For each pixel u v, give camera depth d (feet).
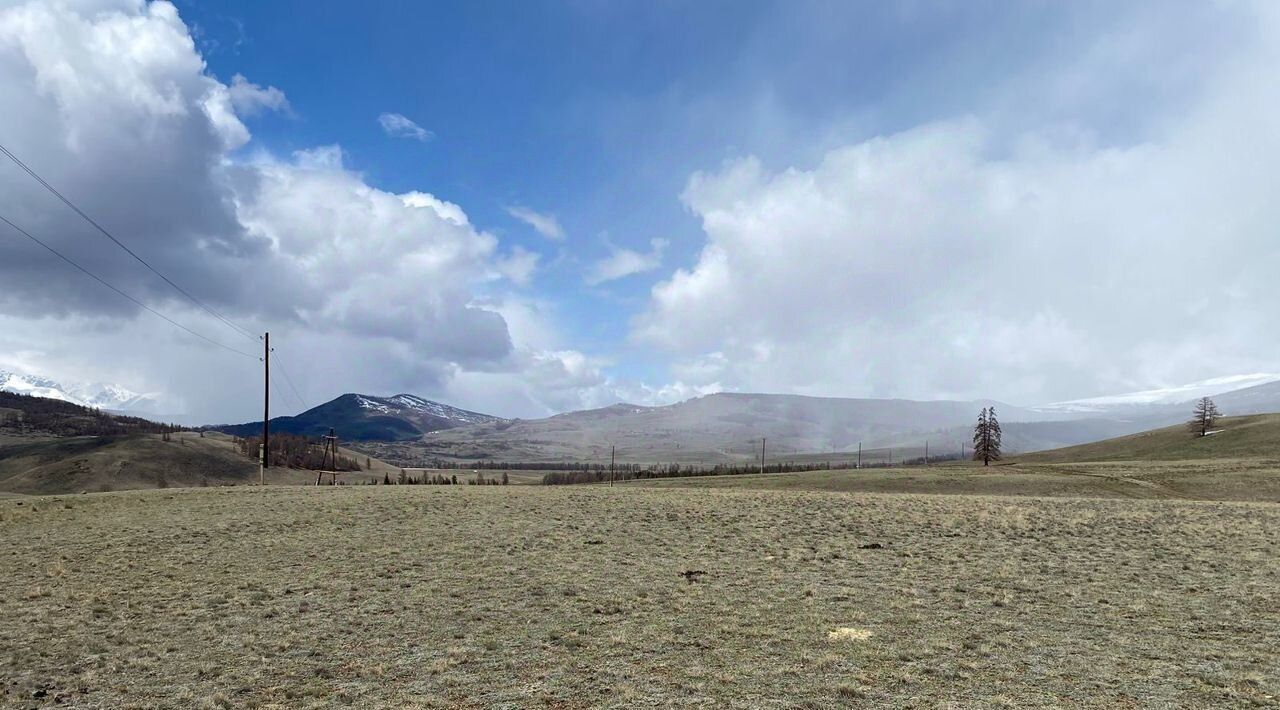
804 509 141.49
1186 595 64.80
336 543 96.84
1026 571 76.69
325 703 39.96
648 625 55.36
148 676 45.29
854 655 47.21
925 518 125.49
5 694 42.39
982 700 38.93
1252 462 356.38
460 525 115.34
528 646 50.21
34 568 81.92
